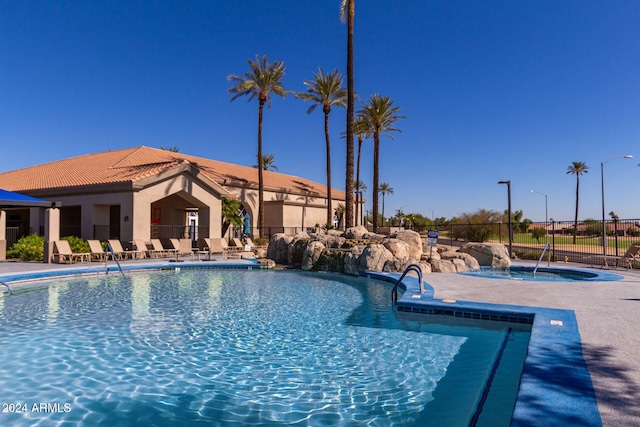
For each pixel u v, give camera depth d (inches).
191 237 1183.6
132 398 203.2
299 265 772.6
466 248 746.2
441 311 343.9
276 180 1690.5
